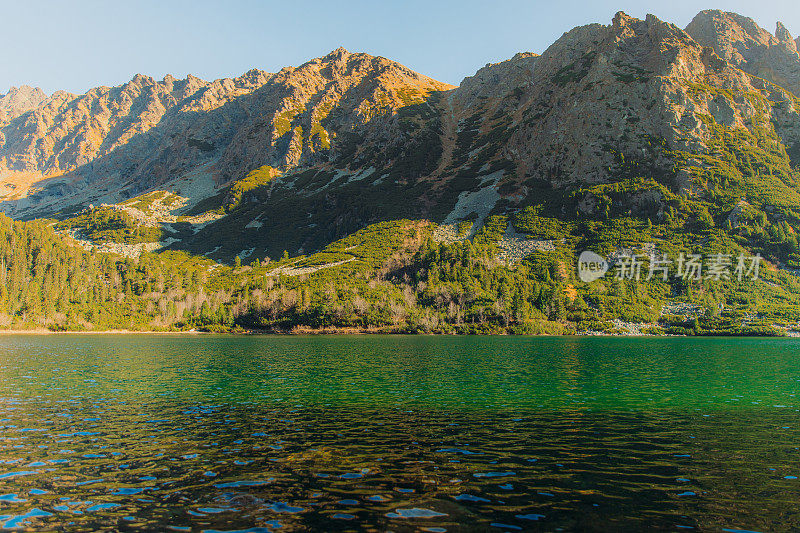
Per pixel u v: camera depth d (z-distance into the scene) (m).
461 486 18.73
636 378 49.78
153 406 35.41
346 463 21.67
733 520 15.83
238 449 23.97
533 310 131.62
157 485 18.92
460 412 33.16
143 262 181.62
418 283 147.12
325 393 41.19
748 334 113.88
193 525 15.23
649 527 15.20
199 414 32.59
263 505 16.83
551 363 63.78
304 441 25.45
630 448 24.19
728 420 30.75
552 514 16.11
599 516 16.02
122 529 14.99
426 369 57.75
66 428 28.53
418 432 27.42
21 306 142.62
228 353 79.50
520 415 32.12
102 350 85.12
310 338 118.69
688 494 18.12
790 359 68.25
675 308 127.94
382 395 40.12
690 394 40.50
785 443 25.30
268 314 141.75
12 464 21.58
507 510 16.44
